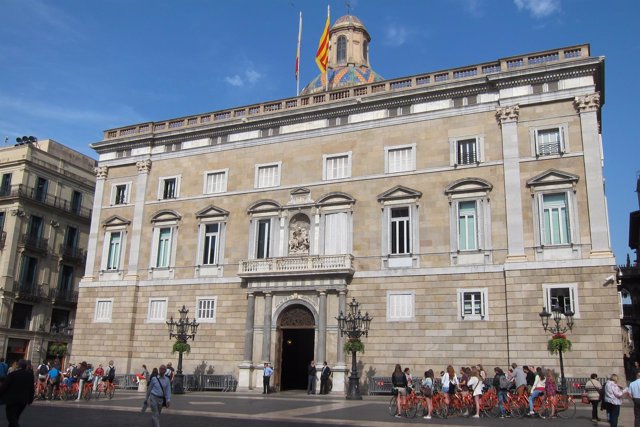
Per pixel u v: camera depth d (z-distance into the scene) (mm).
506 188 36594
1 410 25812
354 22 62062
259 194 44438
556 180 35375
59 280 65938
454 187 38125
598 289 33125
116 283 47594
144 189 48906
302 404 29984
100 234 50000
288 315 41000
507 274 35281
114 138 51219
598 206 34188
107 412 25516
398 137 40844
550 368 33156
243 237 44188
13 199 61344
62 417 23000
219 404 29703
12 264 60375
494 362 34812
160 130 50438
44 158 65312
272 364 40250
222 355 42500
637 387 19984
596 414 23297
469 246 37375
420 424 21734
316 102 44812
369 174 41031
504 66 38469
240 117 46500
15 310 60688
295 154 44031
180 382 38062
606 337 32438
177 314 44938
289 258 40938
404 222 39500
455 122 39375
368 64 61719
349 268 38875
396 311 38031
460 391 26062
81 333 48062
